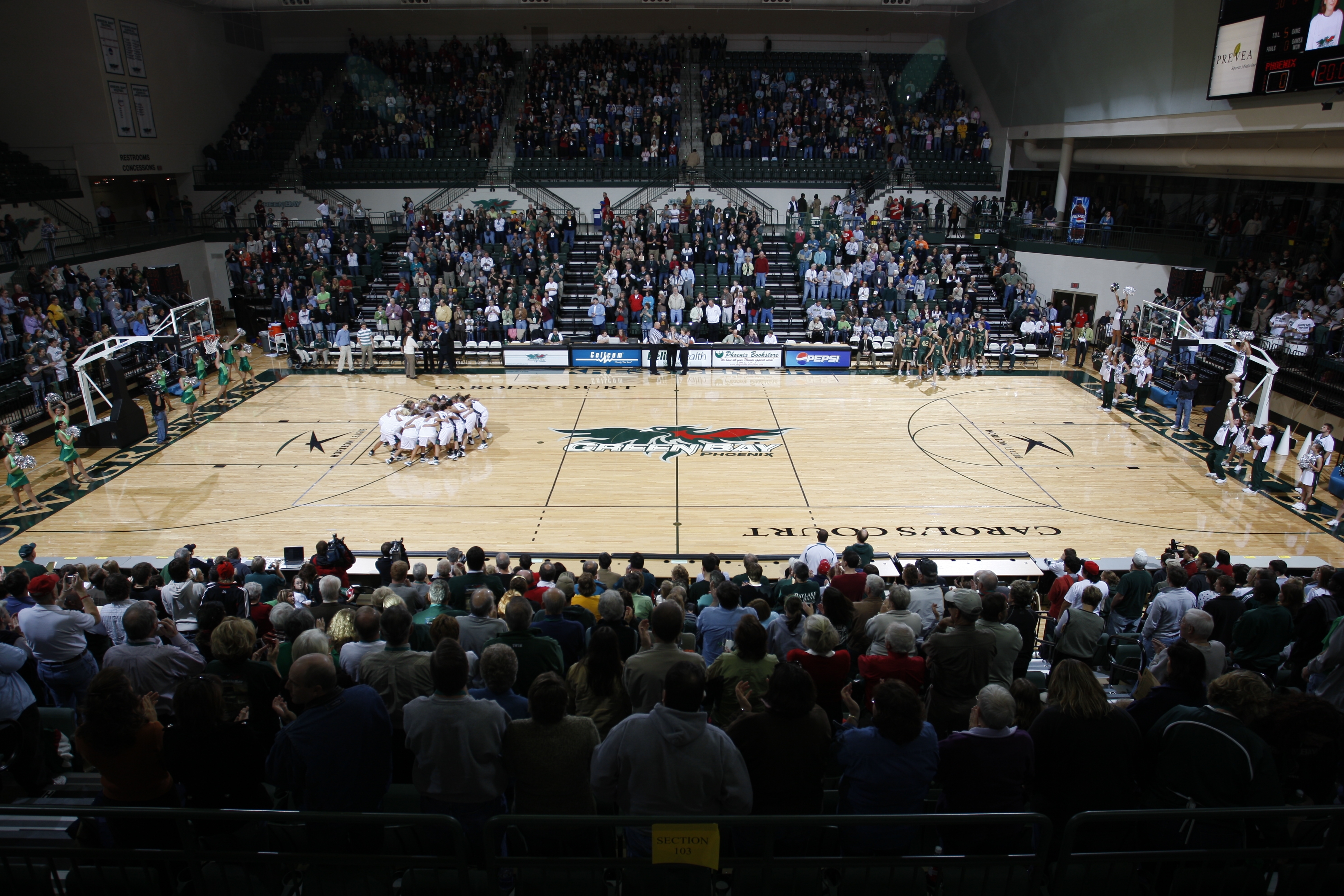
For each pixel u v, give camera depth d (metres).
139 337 19.78
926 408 22.17
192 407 21.16
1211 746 4.27
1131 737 4.33
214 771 4.29
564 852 4.40
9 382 20.69
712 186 33.19
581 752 4.26
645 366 26.16
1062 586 9.70
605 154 33.81
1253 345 21.75
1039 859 3.95
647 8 38.09
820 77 36.66
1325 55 18.25
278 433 20.11
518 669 5.35
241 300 29.00
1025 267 30.34
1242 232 25.98
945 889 4.22
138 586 9.16
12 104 27.94
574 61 36.78
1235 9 20.58
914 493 16.53
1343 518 15.31
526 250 29.09
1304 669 6.70
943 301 28.78
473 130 34.44
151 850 4.04
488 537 14.59
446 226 31.00
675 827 3.76
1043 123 31.14
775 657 5.55
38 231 26.11
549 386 24.23
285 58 38.09
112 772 4.37
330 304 27.53
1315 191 24.34
